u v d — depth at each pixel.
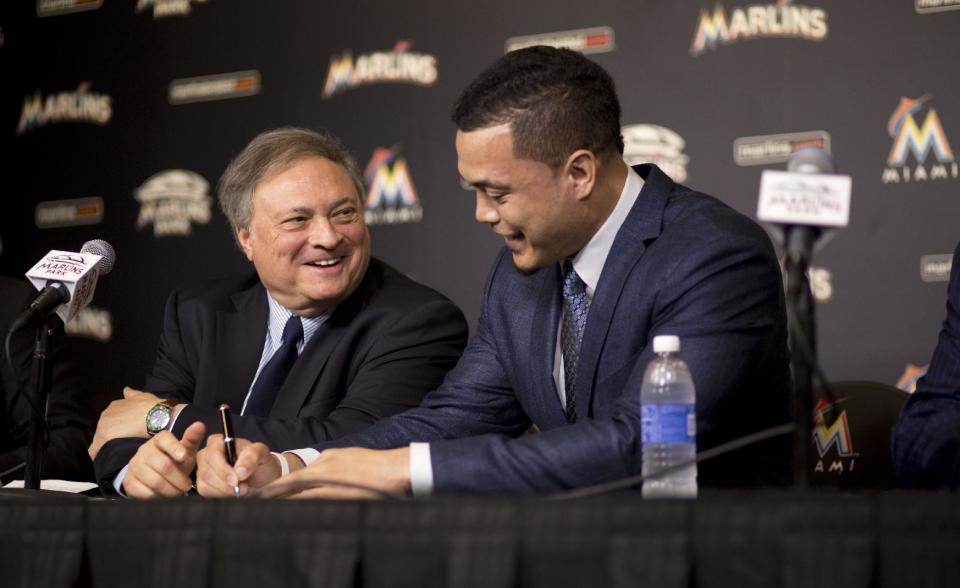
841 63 4.30
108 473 2.92
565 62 2.43
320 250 3.19
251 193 3.23
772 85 4.37
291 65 4.96
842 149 4.29
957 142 4.18
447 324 3.33
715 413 2.34
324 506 1.63
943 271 4.17
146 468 2.57
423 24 4.81
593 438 2.20
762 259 2.48
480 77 2.44
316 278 3.22
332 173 3.24
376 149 4.83
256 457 2.45
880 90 4.25
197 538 1.67
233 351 3.38
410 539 1.59
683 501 1.52
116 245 5.12
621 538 1.53
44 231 5.21
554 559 1.54
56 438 3.42
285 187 3.19
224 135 5.03
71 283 2.39
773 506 1.49
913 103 4.22
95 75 5.20
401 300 3.34
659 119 4.48
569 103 2.39
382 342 3.24
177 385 3.45
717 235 2.47
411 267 4.76
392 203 4.80
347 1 4.91
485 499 1.59
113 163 5.15
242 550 1.65
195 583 1.66
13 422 3.48
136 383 5.04
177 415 3.02
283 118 4.96
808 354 1.67
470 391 2.82
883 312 4.21
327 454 2.23
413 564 1.59
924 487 2.47
